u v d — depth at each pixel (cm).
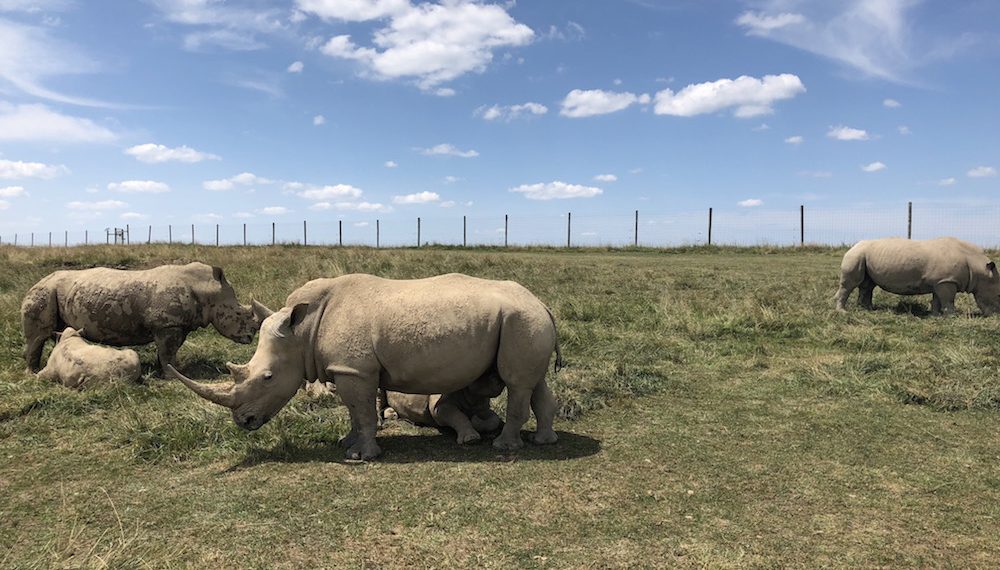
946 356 755
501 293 498
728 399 648
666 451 498
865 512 388
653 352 833
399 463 473
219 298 755
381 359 488
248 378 484
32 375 713
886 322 997
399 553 335
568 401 612
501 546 343
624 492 416
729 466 465
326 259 1669
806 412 601
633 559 330
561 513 384
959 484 430
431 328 480
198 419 543
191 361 793
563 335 887
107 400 611
